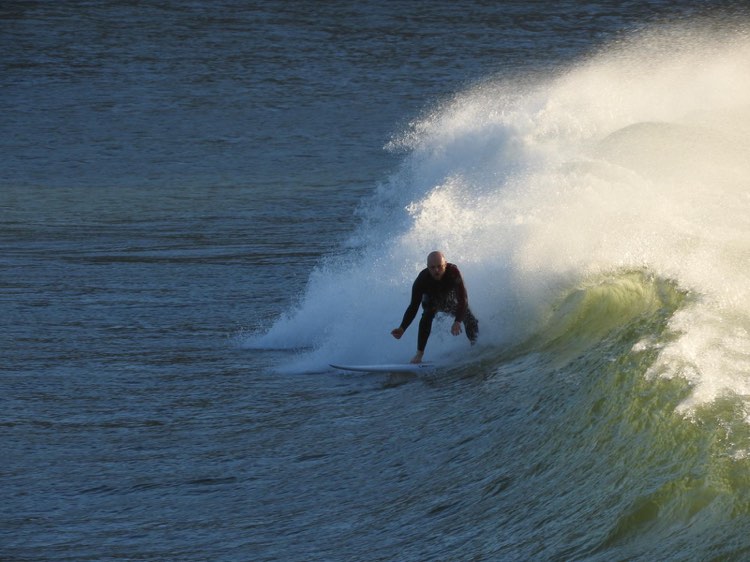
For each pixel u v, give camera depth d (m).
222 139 149.25
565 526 19.34
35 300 54.16
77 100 181.88
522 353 34.38
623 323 30.95
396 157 132.75
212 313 50.69
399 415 31.14
